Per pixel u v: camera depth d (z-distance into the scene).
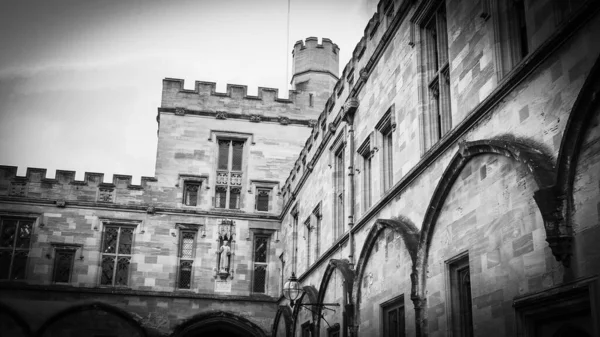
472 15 13.00
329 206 24.16
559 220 8.92
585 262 8.57
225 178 36.41
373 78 19.80
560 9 9.83
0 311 31.84
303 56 40.12
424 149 15.31
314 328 23.81
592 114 8.57
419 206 15.08
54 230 33.44
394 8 18.41
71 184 34.22
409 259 15.35
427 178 14.67
